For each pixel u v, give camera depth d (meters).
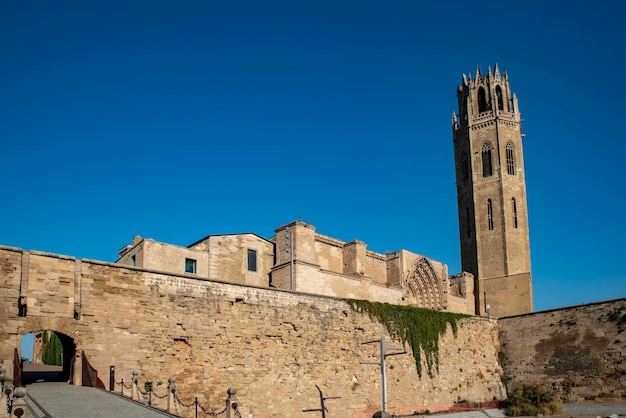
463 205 110.25
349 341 55.88
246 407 45.34
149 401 35.69
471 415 63.00
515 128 109.56
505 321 75.44
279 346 49.22
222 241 63.75
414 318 64.12
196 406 39.38
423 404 62.06
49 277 37.12
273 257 69.00
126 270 40.81
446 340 67.62
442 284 92.19
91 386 35.44
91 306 38.56
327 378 52.56
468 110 111.94
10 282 35.47
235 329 46.25
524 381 71.56
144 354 40.41
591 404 65.06
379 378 57.62
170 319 42.38
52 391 33.06
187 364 42.62
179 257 59.59
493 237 103.94
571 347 68.69
